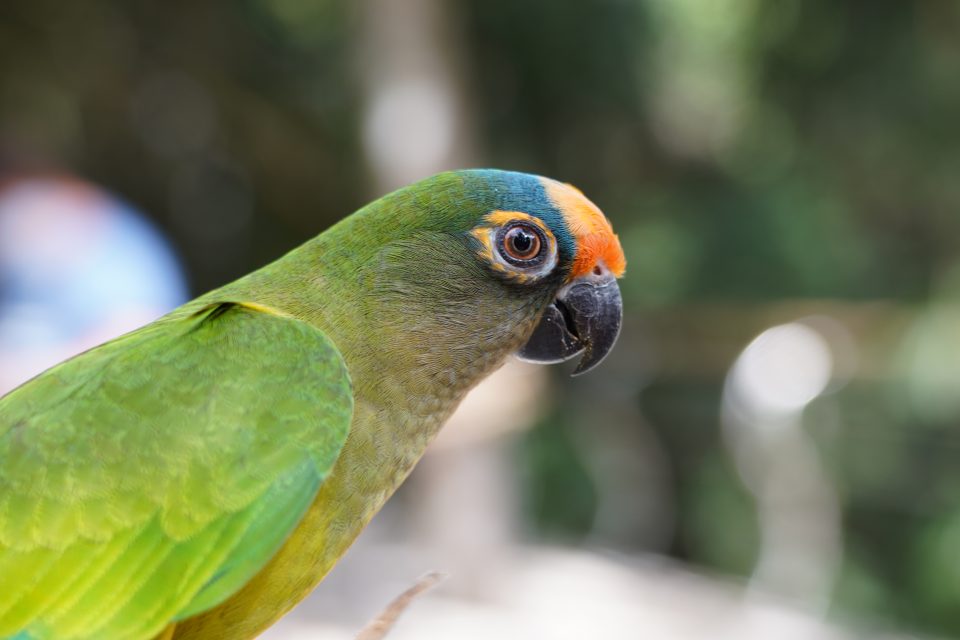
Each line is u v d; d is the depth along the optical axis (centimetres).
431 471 943
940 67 1266
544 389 987
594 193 1397
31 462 302
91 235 595
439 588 943
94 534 296
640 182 1398
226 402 312
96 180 1431
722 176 1356
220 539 303
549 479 1300
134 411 308
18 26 1298
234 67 1419
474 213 371
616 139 1388
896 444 1204
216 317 333
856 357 1141
